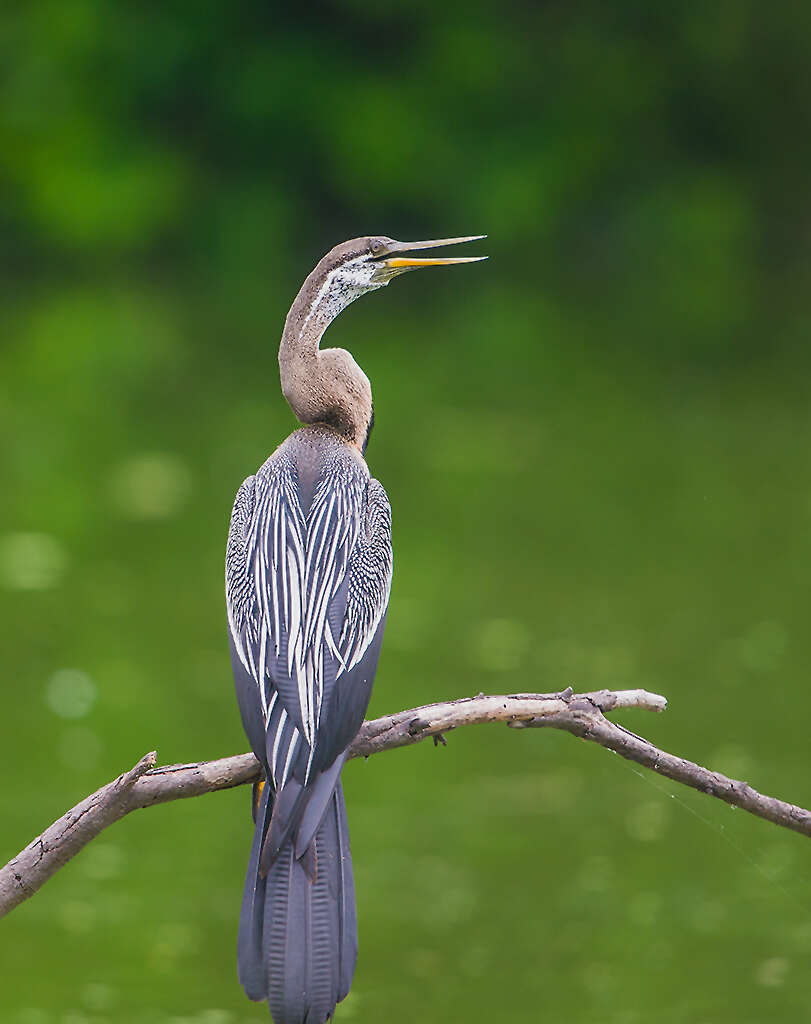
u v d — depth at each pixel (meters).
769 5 37.25
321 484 5.80
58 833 4.87
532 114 38.22
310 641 5.19
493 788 10.81
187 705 11.91
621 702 5.28
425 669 12.28
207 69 37.69
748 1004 8.05
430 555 15.19
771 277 34.12
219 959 8.59
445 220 37.59
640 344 26.67
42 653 12.89
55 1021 7.85
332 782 4.95
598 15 38.66
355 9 37.69
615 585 14.34
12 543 15.67
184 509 16.92
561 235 37.59
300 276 35.66
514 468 18.36
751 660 12.54
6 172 37.06
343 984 4.74
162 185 36.97
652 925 8.88
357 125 37.38
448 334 27.83
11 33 37.59
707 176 38.00
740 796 5.20
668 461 18.66
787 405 21.75
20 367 25.03
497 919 8.95
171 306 31.53
